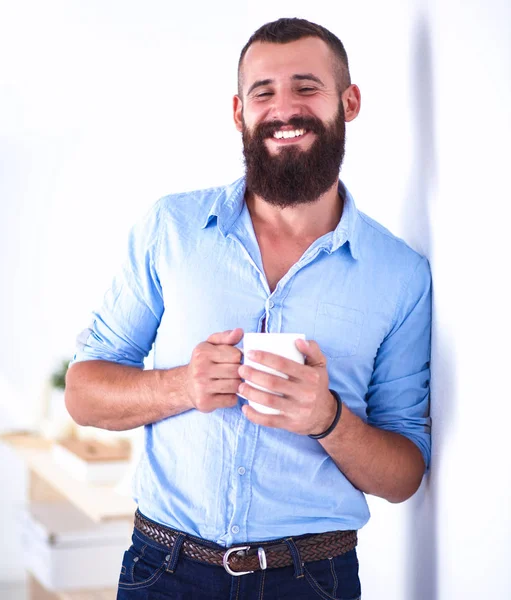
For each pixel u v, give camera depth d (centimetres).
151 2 250
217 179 266
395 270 144
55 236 423
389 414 149
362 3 174
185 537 133
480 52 129
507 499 124
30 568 321
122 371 144
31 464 315
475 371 133
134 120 347
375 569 173
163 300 147
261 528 132
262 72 140
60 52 304
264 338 117
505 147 122
